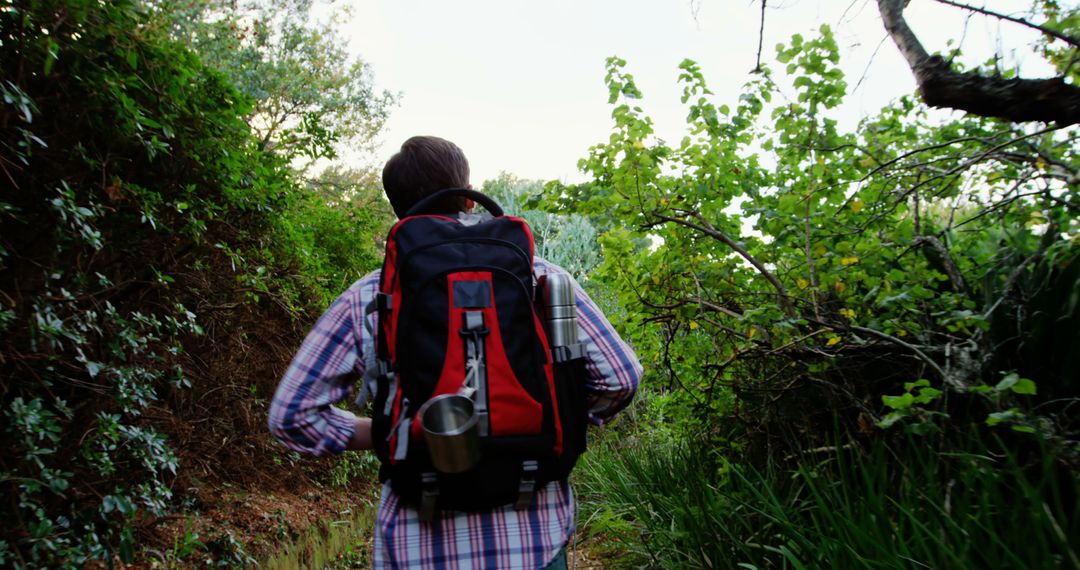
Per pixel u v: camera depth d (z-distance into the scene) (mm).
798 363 3088
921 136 3533
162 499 3174
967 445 2457
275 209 4172
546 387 1398
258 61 16672
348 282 7059
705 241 3477
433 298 1384
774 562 2793
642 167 3191
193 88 3152
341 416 1556
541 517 1451
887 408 2936
